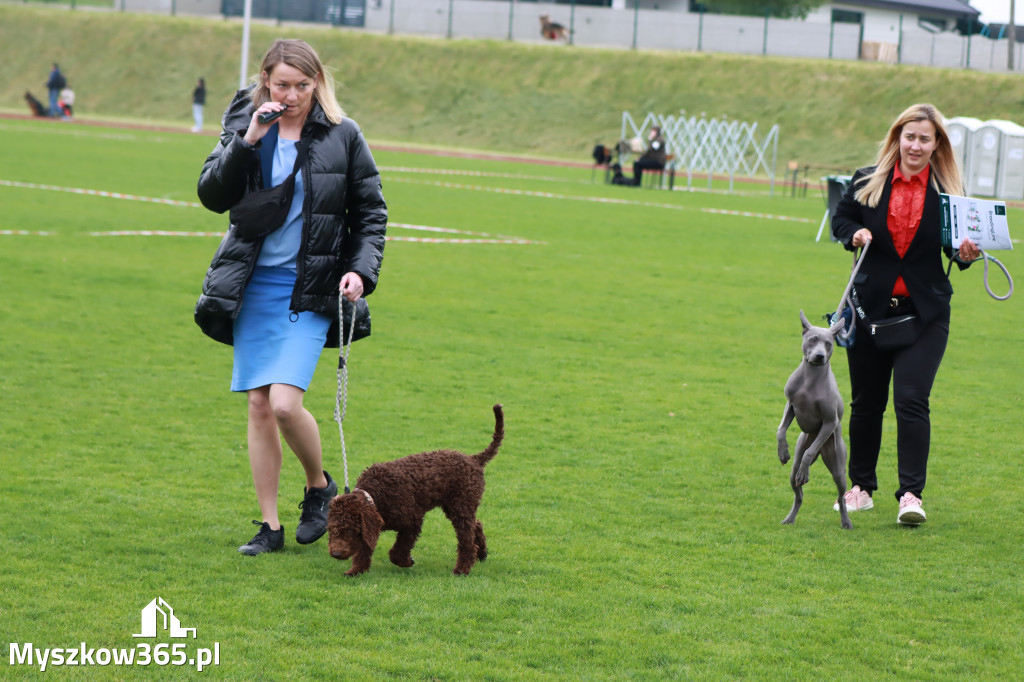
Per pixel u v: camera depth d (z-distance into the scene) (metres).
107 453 10.48
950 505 9.92
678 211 40.84
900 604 7.45
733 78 84.19
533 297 21.00
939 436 12.42
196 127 74.12
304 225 7.93
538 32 94.25
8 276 19.94
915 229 9.45
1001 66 85.94
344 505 7.31
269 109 7.68
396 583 7.48
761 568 8.09
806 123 79.06
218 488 9.57
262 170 8.04
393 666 6.18
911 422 9.32
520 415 12.64
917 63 86.81
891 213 9.49
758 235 33.72
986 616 7.26
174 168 45.09
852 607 7.36
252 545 8.02
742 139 78.00
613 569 7.94
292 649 6.38
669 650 6.55
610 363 15.79
